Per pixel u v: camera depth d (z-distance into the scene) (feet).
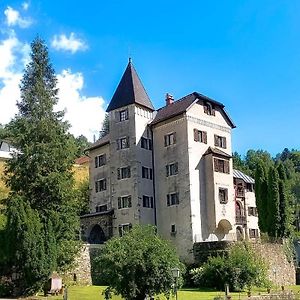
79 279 148.56
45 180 146.61
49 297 119.75
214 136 190.90
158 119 191.31
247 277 150.71
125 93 193.67
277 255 184.24
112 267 99.35
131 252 99.71
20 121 155.63
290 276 190.49
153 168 190.70
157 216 185.98
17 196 128.67
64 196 149.18
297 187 409.08
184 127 181.57
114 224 188.14
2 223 128.16
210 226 177.37
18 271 123.44
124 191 187.32
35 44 167.32
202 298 122.62
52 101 163.22
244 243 168.55
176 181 181.16
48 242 125.18
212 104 193.16
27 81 164.86
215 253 163.22
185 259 172.24
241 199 229.25
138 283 99.19
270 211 196.34
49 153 150.10
